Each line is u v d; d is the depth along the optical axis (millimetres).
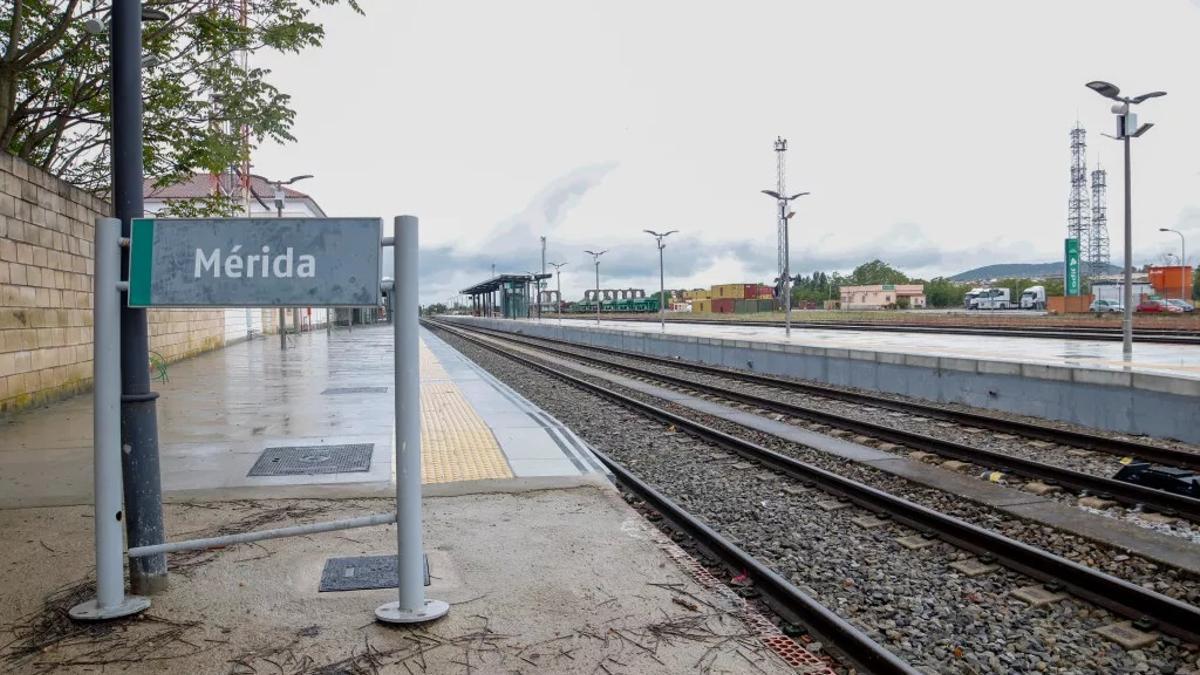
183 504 6168
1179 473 7508
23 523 5523
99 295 3898
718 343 26219
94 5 14422
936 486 7816
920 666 4035
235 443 8930
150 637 3707
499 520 5789
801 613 4453
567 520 5793
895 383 16859
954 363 15031
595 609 4098
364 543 5125
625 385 19375
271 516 5820
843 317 58938
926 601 4879
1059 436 10180
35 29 14500
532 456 8281
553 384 19375
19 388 11828
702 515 6988
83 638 3691
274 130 16109
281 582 4422
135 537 4203
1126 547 5707
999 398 13961
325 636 3734
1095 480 7371
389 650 3594
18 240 11836
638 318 85812
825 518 6789
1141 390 11094
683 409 14625
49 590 4262
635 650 3627
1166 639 4246
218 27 14523
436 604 4035
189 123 15758
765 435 11344
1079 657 4109
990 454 8680
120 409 4156
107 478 3912
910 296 115000
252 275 3871
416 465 3932
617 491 6738
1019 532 6367
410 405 3893
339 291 3871
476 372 20203
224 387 15312
